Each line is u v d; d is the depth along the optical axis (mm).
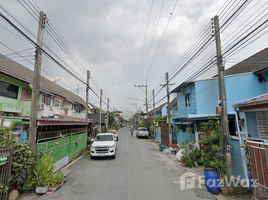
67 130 11727
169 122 16109
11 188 5426
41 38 6816
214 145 6469
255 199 4980
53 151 8172
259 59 10938
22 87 12648
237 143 6711
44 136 8703
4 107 10289
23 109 12086
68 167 9352
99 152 11273
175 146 13508
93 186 6371
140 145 18953
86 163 10297
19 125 6902
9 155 4969
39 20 6777
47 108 15023
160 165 9688
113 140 12672
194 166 9297
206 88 12391
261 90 10703
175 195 5527
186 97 15039
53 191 5805
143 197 5355
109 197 5363
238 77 10945
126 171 8445
